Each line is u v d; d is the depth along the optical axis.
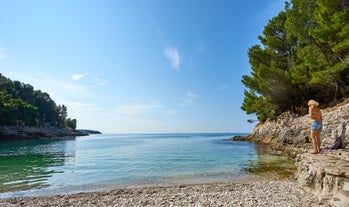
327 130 17.55
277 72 30.20
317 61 23.39
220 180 11.62
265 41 36.94
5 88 97.19
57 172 14.61
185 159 20.36
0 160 21.34
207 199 7.61
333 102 26.31
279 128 34.84
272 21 35.31
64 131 130.38
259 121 47.34
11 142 60.12
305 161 9.35
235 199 7.50
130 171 14.65
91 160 20.84
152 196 8.38
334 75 22.64
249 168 14.79
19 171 15.13
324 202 6.81
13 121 75.81
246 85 38.72
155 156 23.62
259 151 26.03
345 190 6.06
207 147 35.94
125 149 34.97
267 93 34.16
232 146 35.75
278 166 15.22
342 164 7.65
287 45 33.19
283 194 8.02
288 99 34.03
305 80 27.11
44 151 31.72
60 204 7.56
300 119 28.56
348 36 18.61
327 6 20.41
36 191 10.01
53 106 134.50
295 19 26.50
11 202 8.02
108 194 9.02
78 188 10.49
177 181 11.63
